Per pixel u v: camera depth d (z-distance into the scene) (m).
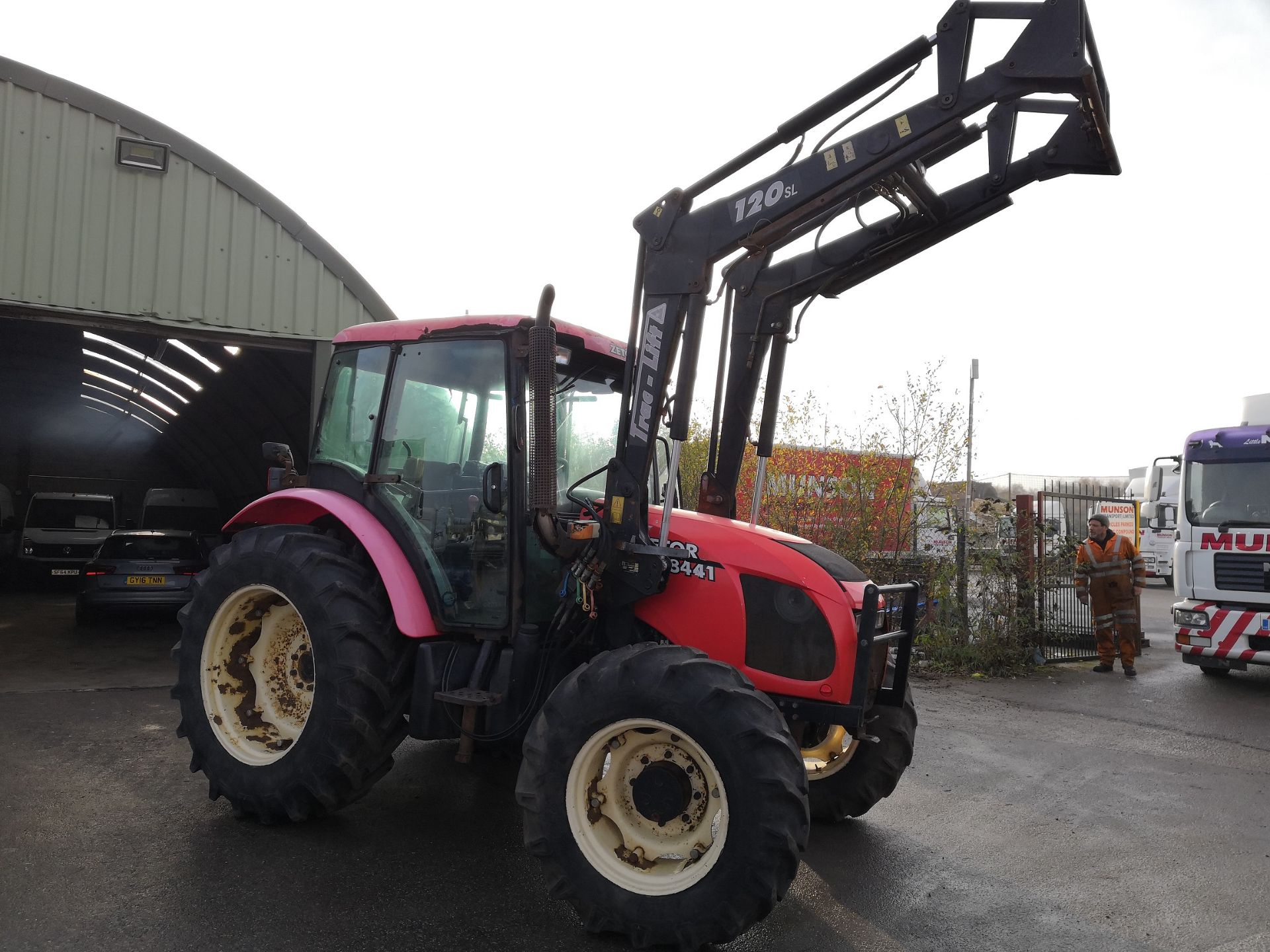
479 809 4.56
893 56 3.37
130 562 10.37
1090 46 3.39
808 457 9.71
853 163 3.41
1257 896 3.79
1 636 9.88
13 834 3.96
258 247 9.17
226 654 4.44
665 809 3.27
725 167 3.64
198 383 15.23
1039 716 7.47
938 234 3.99
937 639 9.53
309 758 3.99
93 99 8.44
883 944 3.27
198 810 4.38
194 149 8.84
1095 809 4.98
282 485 5.20
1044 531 9.98
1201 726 7.24
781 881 3.02
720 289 3.79
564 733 3.30
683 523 3.88
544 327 3.70
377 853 3.91
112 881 3.50
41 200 8.27
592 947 3.14
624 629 3.83
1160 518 9.94
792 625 3.62
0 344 15.36
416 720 4.02
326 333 9.48
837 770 4.46
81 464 24.81
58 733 5.73
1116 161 3.60
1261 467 9.32
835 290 4.25
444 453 4.27
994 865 4.09
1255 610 9.16
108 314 8.50
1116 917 3.55
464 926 3.26
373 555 4.17
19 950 2.92
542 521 3.67
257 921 3.21
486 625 4.06
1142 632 12.03
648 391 3.70
